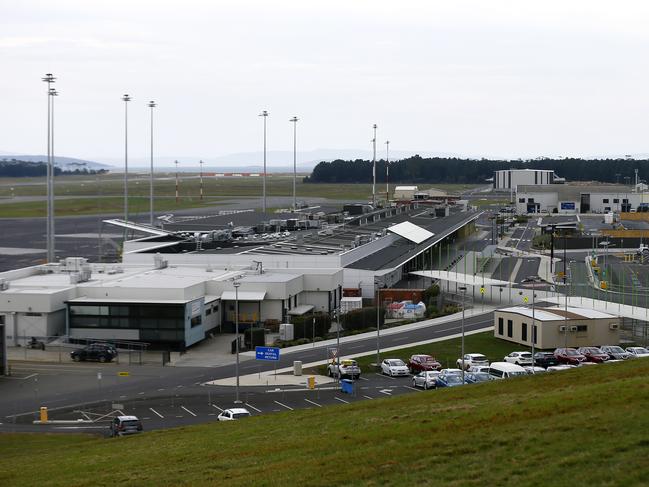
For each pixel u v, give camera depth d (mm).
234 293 85062
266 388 61250
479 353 70875
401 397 45625
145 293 78438
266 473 29969
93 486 32344
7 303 77500
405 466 27562
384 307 91688
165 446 39938
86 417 54125
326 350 74375
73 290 80062
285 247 112938
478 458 27031
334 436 35156
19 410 56094
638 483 22312
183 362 71312
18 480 35375
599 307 81938
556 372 45375
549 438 27859
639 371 41500
